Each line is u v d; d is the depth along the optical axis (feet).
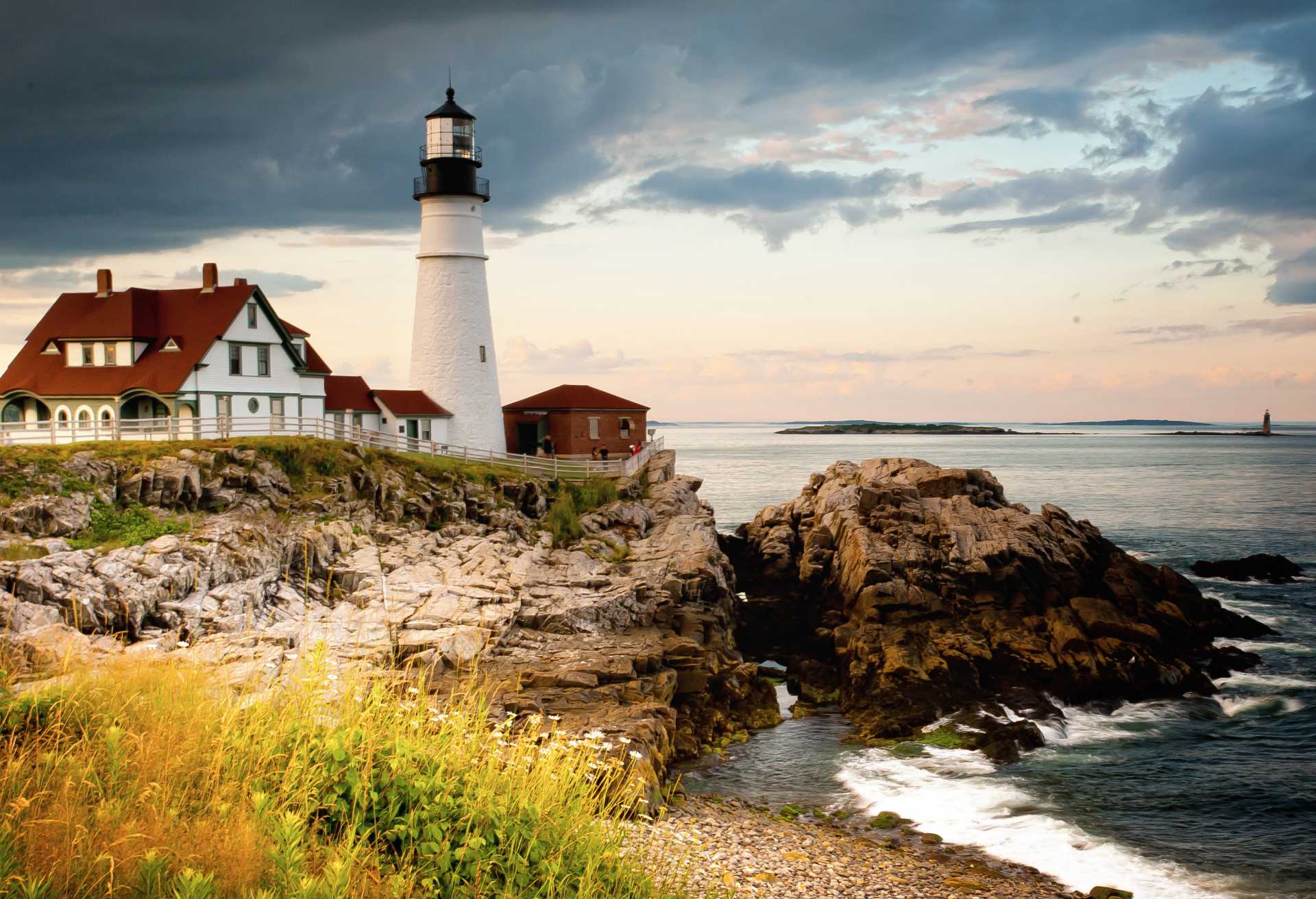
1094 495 398.83
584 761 50.19
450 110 191.31
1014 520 158.30
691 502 184.14
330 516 134.31
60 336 158.81
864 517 164.76
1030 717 114.11
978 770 99.40
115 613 98.94
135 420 141.28
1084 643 127.65
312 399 177.27
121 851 30.50
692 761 101.86
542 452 207.92
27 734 37.93
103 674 44.52
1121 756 103.35
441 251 191.93
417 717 45.29
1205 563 207.82
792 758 103.40
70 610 97.19
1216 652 135.64
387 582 123.03
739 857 71.56
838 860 74.28
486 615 114.42
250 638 88.74
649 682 105.29
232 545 114.83
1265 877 76.28
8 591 98.02
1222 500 375.66
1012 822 86.43
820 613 158.92
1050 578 144.77
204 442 135.03
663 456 203.92
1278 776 97.14
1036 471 572.92
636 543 159.63
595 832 41.63
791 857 73.00
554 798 42.27
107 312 160.56
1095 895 72.49
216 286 164.66
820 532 169.58
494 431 196.95
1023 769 99.71
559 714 91.40
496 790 41.01
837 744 108.27
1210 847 81.66
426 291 193.16
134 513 119.55
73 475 118.73
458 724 45.16
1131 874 76.64
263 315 166.20
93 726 39.55
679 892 45.24
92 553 105.81
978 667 124.06
